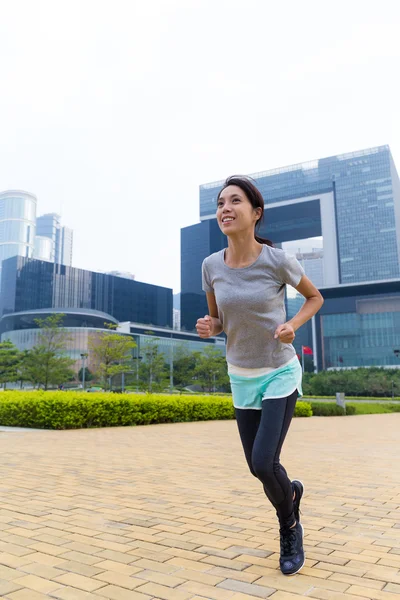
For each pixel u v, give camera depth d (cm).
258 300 213
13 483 456
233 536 278
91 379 6856
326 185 13888
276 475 208
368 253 12781
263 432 212
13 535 281
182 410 1338
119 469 545
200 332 239
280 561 218
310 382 5653
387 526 305
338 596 190
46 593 194
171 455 669
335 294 7975
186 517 324
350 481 479
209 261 238
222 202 225
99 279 12825
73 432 989
